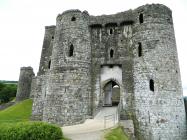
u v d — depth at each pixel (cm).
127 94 2388
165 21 2481
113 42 2630
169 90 2261
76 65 2445
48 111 2394
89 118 2320
